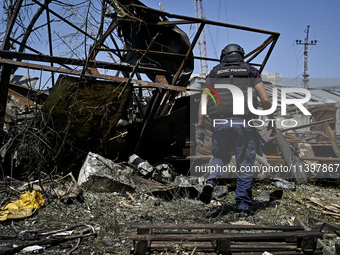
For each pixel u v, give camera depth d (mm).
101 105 4832
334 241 2920
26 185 4020
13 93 6352
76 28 4551
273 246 2621
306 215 3783
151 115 5406
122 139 5793
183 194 4504
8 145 4703
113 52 5754
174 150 6289
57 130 4918
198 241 2684
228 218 3625
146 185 5039
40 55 4504
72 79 4309
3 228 3012
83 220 3326
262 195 4684
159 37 5961
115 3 5148
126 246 2693
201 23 5156
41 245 2619
